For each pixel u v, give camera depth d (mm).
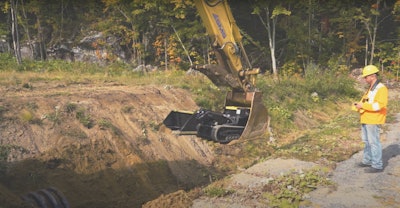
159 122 9570
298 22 28766
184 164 8727
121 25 29547
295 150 8430
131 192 7133
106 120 8445
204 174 8648
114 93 10156
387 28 33406
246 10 31250
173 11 26391
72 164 7020
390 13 31656
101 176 7082
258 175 6668
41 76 13781
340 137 9711
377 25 30234
